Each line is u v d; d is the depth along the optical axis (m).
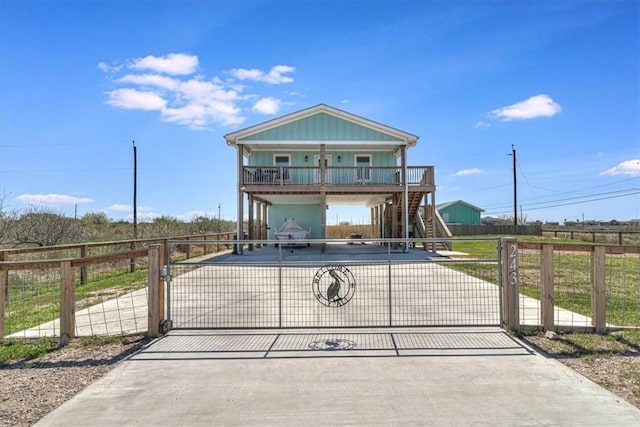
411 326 5.51
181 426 2.90
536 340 4.91
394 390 3.50
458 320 5.94
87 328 5.83
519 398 3.32
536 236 33.25
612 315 6.34
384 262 5.68
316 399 3.33
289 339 5.07
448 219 44.06
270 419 2.99
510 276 5.31
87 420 3.01
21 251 8.10
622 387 3.53
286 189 17.72
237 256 16.31
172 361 4.30
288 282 9.54
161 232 30.14
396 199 19.98
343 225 33.69
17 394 3.51
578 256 15.65
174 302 7.38
